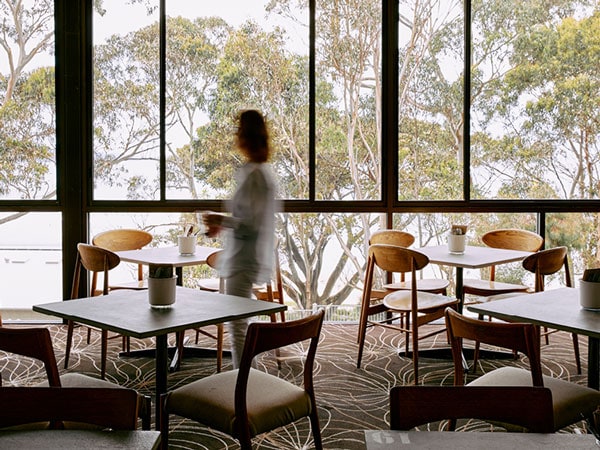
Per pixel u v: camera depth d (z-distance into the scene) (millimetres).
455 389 1670
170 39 5742
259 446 3252
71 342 4699
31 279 5793
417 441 1479
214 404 2459
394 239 5238
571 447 1446
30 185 5719
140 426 3484
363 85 5805
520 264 5828
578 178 5883
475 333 2457
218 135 5820
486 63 5781
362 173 5863
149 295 2916
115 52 5703
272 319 4637
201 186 5840
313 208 5824
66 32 5590
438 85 5781
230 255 3457
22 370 4434
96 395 1651
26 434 1538
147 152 5781
